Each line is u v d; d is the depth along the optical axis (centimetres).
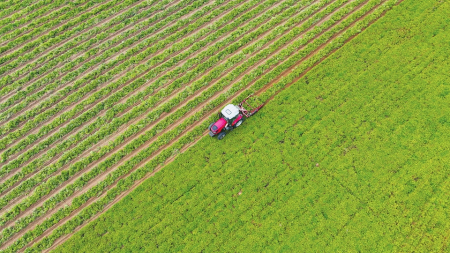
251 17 3456
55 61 3291
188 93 3025
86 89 3106
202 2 3594
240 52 3219
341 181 2530
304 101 2891
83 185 2677
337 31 3275
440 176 2469
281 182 2559
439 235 2275
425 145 2597
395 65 2989
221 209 2508
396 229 2328
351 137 2697
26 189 2684
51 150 2830
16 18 3625
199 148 2756
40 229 2509
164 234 2442
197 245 2391
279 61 3158
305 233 2377
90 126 2919
